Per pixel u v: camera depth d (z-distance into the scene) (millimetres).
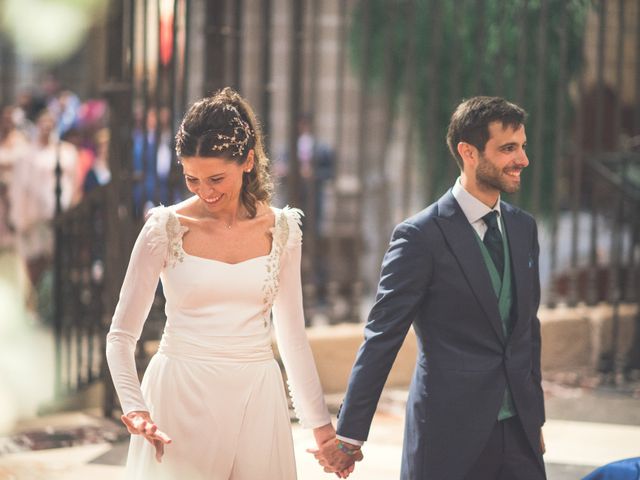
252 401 3340
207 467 3301
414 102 8289
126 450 5719
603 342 7832
